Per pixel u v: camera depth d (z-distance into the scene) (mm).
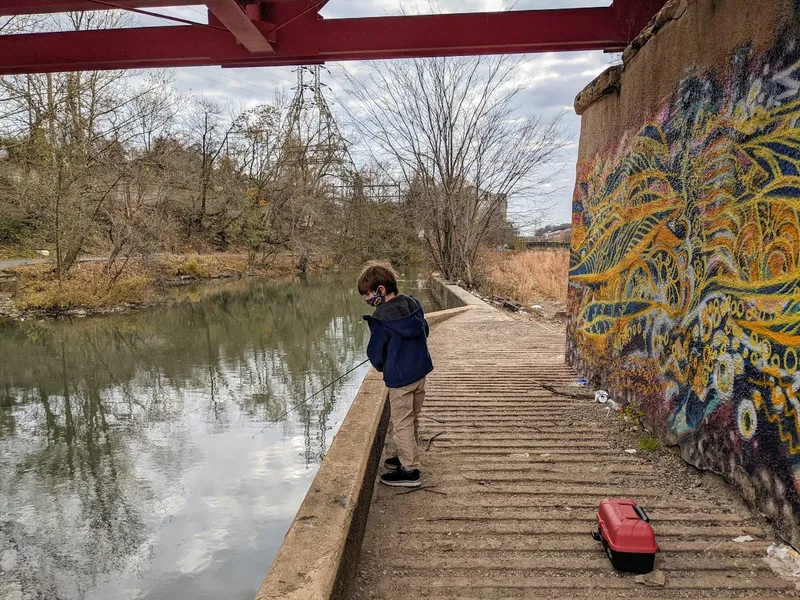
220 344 13195
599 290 5211
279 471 5945
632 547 2309
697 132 3365
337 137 36438
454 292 16156
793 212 2426
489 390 5328
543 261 25703
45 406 8586
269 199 35938
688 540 2537
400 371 3096
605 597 2182
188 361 11461
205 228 36188
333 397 8805
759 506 2660
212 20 5891
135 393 9203
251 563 4262
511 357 7098
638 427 4035
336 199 37375
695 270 3340
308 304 20609
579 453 3652
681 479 3186
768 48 2668
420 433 4113
